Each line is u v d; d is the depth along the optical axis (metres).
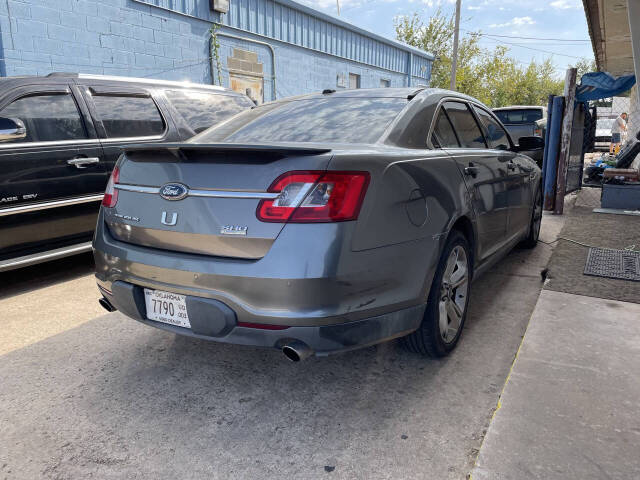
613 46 10.23
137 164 2.37
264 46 11.36
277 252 1.93
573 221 6.25
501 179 3.46
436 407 2.27
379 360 2.73
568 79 6.70
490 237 3.27
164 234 2.19
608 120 25.56
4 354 2.85
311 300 1.92
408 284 2.25
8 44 6.78
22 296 3.87
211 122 5.45
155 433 2.11
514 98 43.81
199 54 9.76
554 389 2.25
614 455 1.82
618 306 3.23
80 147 4.18
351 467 1.88
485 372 2.59
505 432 1.96
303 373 2.61
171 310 2.21
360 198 2.01
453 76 23.56
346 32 14.41
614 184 7.14
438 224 2.43
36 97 4.01
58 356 2.83
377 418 2.20
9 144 3.74
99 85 4.52
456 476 1.82
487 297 3.70
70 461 1.93
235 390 2.46
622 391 2.23
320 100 3.09
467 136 3.29
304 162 1.96
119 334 3.13
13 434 2.10
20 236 3.81
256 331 2.01
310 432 2.11
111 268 2.39
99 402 2.35
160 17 8.87
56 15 7.30
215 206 2.05
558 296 3.42
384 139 2.48
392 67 17.59
